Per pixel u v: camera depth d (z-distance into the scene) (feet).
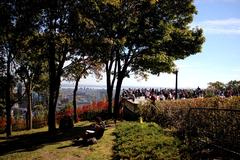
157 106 86.58
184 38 127.95
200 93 159.02
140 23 115.75
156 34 116.47
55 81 94.27
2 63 111.04
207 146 43.96
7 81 111.24
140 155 45.62
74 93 143.43
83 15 86.94
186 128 53.31
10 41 100.32
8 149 69.87
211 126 45.93
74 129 92.89
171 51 130.52
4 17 84.07
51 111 93.20
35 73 135.33
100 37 92.12
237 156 37.76
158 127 69.51
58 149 60.03
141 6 115.85
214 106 60.03
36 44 85.05
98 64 131.75
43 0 82.48
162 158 42.34
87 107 165.58
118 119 118.32
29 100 143.23
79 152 55.16
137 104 105.81
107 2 95.20
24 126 154.20
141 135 60.29
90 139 61.67
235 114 40.96
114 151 52.44
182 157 42.11
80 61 106.22
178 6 125.80
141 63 124.77
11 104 137.28
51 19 86.58
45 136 84.99
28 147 67.82
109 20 104.83
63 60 94.84
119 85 127.44
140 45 120.26
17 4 83.61
